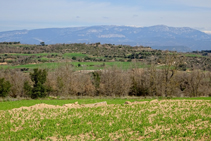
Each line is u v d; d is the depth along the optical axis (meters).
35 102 43.44
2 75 68.81
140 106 29.45
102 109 27.92
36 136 19.09
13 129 20.91
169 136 18.64
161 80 66.56
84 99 50.69
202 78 73.00
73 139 18.38
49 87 61.50
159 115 24.59
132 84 69.19
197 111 26.55
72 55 141.62
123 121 22.55
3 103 41.69
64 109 27.95
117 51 163.75
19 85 65.88
